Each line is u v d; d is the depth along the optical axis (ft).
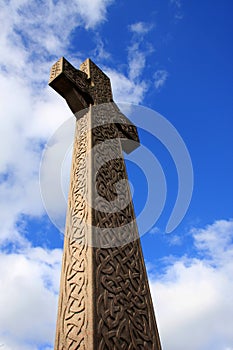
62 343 6.12
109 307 6.53
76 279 6.97
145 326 6.93
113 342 6.06
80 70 12.89
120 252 7.88
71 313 6.45
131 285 7.43
